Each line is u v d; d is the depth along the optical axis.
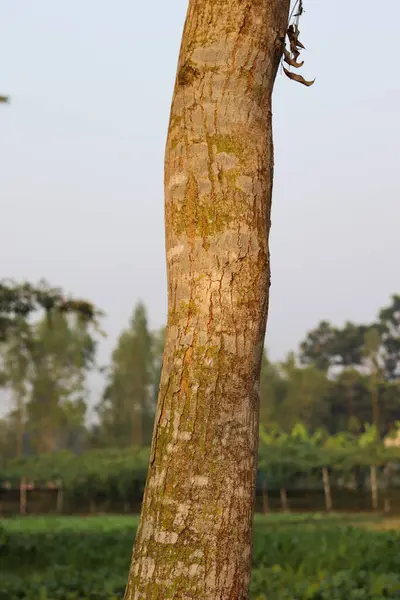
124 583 12.99
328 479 52.06
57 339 82.94
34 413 84.88
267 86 4.09
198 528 3.69
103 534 21.38
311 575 14.29
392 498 50.41
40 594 11.98
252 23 4.03
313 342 115.69
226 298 3.84
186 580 3.65
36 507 49.53
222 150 3.94
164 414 3.84
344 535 19.94
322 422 90.75
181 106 4.05
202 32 4.05
